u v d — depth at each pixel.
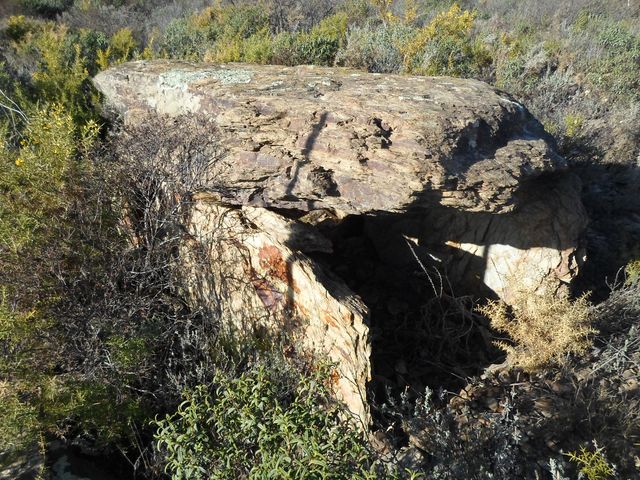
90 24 10.03
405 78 4.08
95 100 5.35
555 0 10.59
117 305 3.11
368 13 9.43
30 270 3.00
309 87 3.77
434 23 7.01
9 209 3.17
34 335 2.85
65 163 3.41
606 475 2.38
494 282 3.84
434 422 2.73
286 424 1.91
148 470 2.77
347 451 1.90
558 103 6.27
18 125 5.02
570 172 3.97
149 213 3.55
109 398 2.84
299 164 3.22
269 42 6.54
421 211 3.90
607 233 4.81
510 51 7.30
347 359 2.88
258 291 3.31
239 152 3.38
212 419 2.09
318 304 2.97
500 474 2.53
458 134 3.12
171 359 3.12
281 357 3.04
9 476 2.61
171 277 3.48
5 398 2.63
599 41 7.88
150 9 11.67
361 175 3.07
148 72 4.52
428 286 4.03
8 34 8.77
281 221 3.31
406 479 2.15
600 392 2.95
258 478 1.88
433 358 3.52
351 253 4.27
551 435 2.86
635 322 3.49
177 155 3.60
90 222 3.37
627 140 5.41
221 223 3.36
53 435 2.86
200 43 8.17
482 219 3.80
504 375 3.32
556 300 3.37
